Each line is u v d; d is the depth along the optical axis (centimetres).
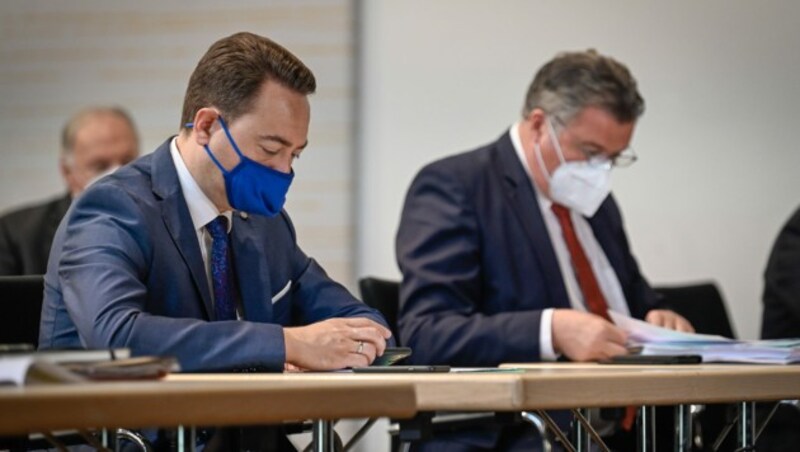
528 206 545
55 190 788
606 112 538
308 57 754
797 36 731
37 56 789
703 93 738
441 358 503
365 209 758
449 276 522
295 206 758
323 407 222
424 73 754
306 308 446
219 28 766
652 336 466
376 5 758
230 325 341
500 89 747
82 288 357
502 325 497
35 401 184
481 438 478
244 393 209
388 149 755
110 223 374
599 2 744
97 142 731
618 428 498
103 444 348
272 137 389
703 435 564
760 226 734
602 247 583
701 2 738
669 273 740
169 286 382
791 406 559
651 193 741
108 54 780
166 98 773
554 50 746
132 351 337
